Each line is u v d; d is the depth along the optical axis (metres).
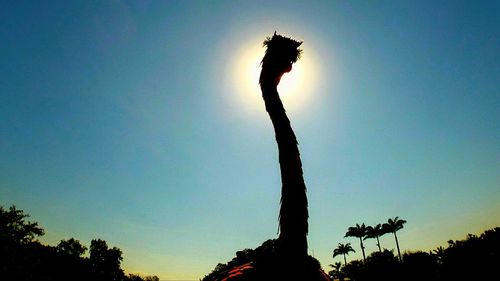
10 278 41.75
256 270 3.68
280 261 3.62
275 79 5.04
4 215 44.50
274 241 3.98
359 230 92.38
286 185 4.06
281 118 4.63
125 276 85.56
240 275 3.71
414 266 57.16
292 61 5.14
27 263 45.03
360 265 75.31
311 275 3.55
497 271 44.56
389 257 66.50
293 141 4.43
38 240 50.12
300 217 3.86
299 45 5.23
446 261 52.22
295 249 3.66
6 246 42.81
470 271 46.78
